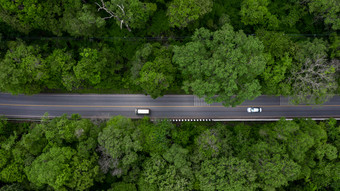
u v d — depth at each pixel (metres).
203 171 48.59
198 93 47.50
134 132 50.62
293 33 58.38
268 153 49.69
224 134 53.59
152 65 49.69
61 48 58.94
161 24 57.66
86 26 52.22
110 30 58.47
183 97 61.47
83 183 48.50
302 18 58.09
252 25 57.59
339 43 52.16
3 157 51.12
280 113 61.56
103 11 57.88
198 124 60.44
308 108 61.56
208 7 51.94
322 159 52.34
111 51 57.84
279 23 57.59
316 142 51.38
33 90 55.00
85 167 48.78
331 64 51.81
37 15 51.59
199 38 49.38
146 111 60.53
